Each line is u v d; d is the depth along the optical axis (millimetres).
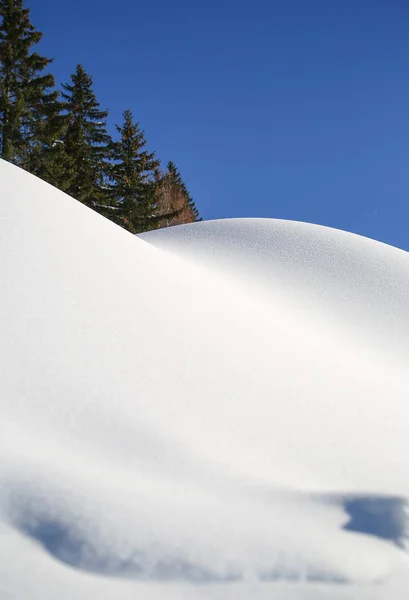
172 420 2814
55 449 2277
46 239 4594
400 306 10570
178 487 2238
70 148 25031
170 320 4234
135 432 2570
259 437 2930
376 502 2355
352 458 2965
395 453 3205
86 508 1944
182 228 17844
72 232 5059
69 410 2605
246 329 4996
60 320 3482
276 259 13203
